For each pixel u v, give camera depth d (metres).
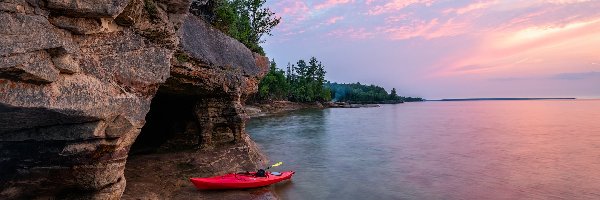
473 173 24.45
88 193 10.32
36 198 9.99
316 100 150.75
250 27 39.03
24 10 7.96
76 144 9.49
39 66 8.19
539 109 169.88
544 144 39.19
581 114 110.56
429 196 19.20
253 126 57.22
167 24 11.88
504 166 26.91
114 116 9.98
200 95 21.19
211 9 22.73
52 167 9.62
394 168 25.86
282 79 117.69
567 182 22.06
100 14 9.19
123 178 11.18
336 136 45.16
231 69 21.27
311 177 22.62
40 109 8.32
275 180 19.27
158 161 19.38
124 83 10.48
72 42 8.99
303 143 38.00
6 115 8.21
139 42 11.06
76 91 8.98
